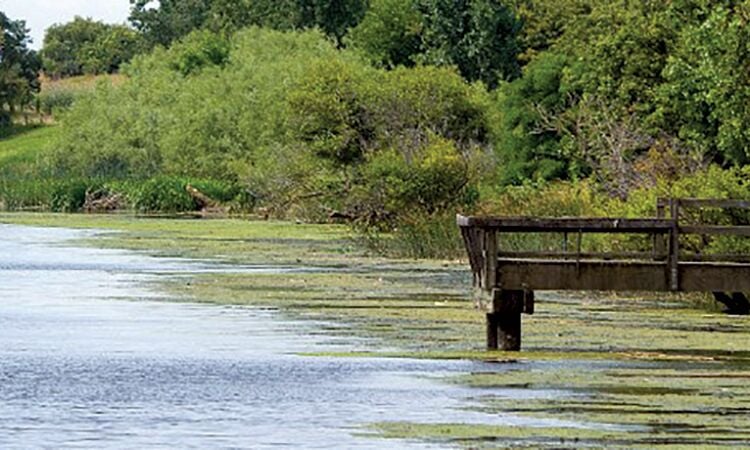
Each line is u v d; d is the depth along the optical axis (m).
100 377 48.06
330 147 123.00
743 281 53.28
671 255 53.25
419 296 74.50
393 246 104.44
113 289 78.06
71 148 194.75
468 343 56.56
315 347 55.38
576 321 64.00
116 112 193.88
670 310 69.12
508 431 39.41
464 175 113.44
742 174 78.25
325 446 37.44
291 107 124.50
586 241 82.12
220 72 190.50
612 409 42.56
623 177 87.06
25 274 87.12
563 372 49.28
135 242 115.31
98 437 38.44
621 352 54.12
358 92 123.44
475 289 55.00
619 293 76.12
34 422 40.34
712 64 80.06
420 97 124.12
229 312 67.19
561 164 118.81
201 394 44.84
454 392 45.28
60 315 65.88
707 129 90.88
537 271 53.12
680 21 99.94
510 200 98.56
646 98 98.62
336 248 109.12
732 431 39.59
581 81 106.06
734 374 48.97
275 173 138.38
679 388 46.16
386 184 113.44
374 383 46.94
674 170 85.69
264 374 48.72
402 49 192.50
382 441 38.03
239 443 37.75
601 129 96.38
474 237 54.19
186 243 114.38
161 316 65.56
